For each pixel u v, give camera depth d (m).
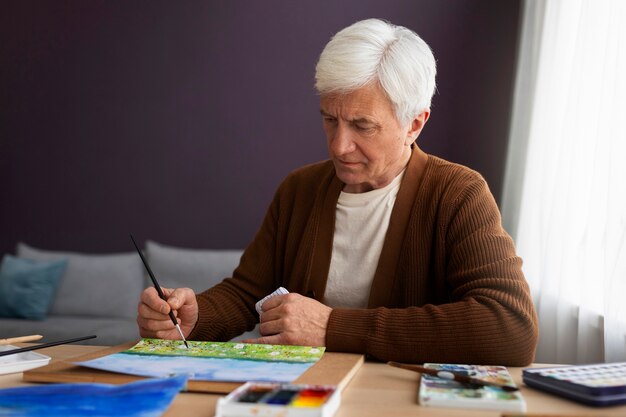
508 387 0.96
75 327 3.63
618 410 0.92
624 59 2.36
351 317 1.30
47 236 4.48
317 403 0.83
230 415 0.81
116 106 4.41
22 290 3.90
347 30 1.43
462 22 4.00
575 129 2.77
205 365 1.08
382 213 1.59
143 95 4.39
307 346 1.28
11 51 4.51
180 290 1.47
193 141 4.34
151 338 1.40
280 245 1.72
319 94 1.44
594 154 2.58
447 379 1.03
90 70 4.44
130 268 4.04
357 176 1.48
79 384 0.94
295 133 4.25
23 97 4.50
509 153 3.58
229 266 3.87
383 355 1.26
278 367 1.07
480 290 1.32
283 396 0.86
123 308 3.94
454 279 1.45
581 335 2.61
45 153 4.48
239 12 4.29
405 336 1.26
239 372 1.03
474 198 1.52
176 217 4.36
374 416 0.87
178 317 1.48
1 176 4.51
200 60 4.33
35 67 4.49
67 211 4.46
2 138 4.52
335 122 1.46
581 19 2.86
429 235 1.53
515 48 3.94
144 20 4.38
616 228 2.33
